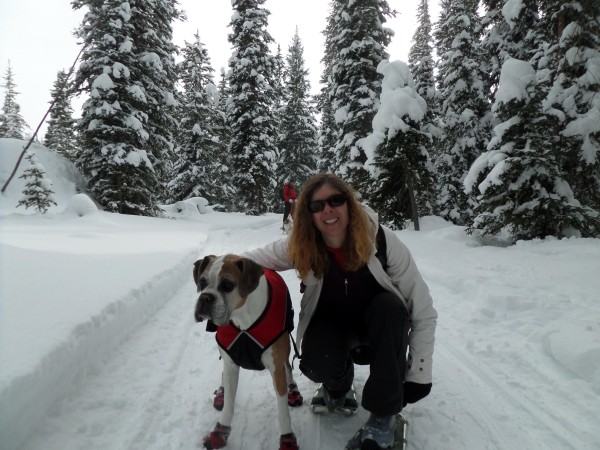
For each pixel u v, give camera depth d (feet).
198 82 74.95
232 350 7.13
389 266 7.49
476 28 47.80
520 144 30.04
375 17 47.93
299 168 98.53
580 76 32.04
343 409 8.52
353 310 7.96
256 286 6.93
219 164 82.43
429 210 54.19
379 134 39.65
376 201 41.34
